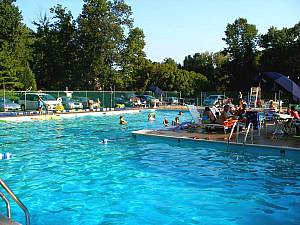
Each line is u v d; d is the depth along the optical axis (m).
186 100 44.94
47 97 32.16
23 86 47.25
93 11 53.34
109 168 10.38
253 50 63.44
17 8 51.72
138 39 58.25
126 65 56.22
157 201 7.41
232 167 10.30
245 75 60.38
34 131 19.66
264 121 16.98
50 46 57.62
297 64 50.34
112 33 54.06
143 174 9.66
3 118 24.38
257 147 12.23
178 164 10.81
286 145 12.13
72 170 10.15
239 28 64.25
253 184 8.54
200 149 13.26
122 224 6.21
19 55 50.56
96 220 6.41
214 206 7.07
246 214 6.61
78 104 34.06
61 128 21.20
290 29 56.84
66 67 57.09
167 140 14.95
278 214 6.61
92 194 7.92
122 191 8.12
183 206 7.09
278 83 15.03
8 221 4.29
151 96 45.09
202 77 60.66
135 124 23.91
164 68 58.88
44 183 8.80
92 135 17.92
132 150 13.29
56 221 6.38
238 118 16.02
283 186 8.37
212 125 16.09
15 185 8.60
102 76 55.28
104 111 32.09
